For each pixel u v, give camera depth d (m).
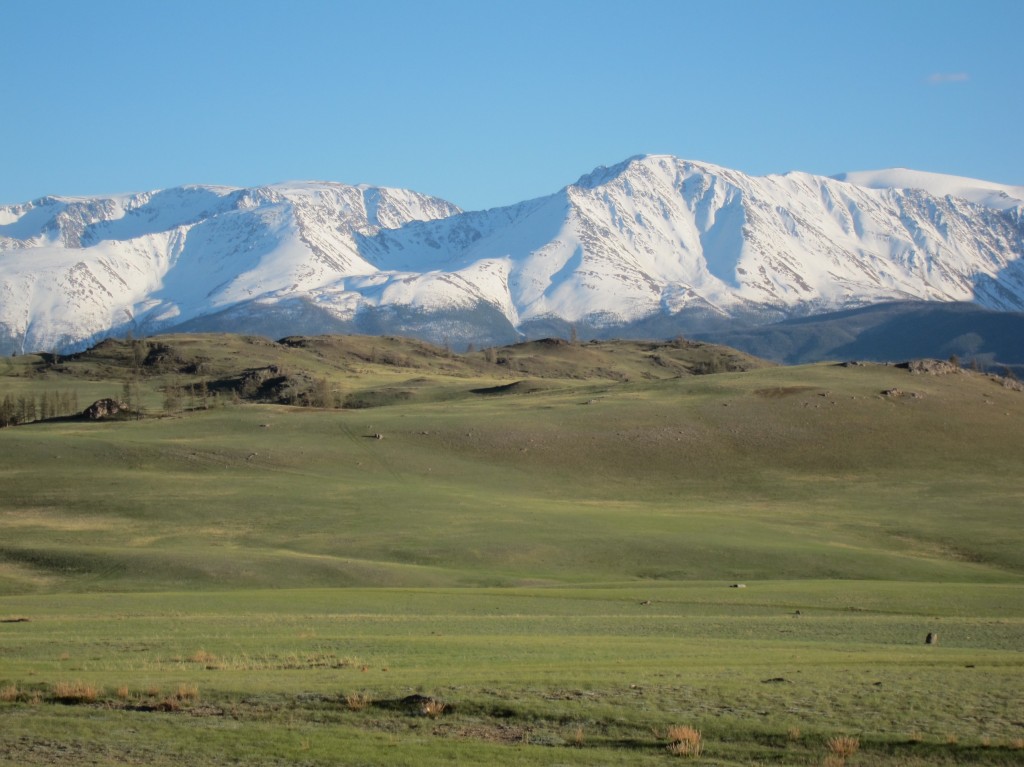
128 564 151.88
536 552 168.50
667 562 162.88
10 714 55.84
